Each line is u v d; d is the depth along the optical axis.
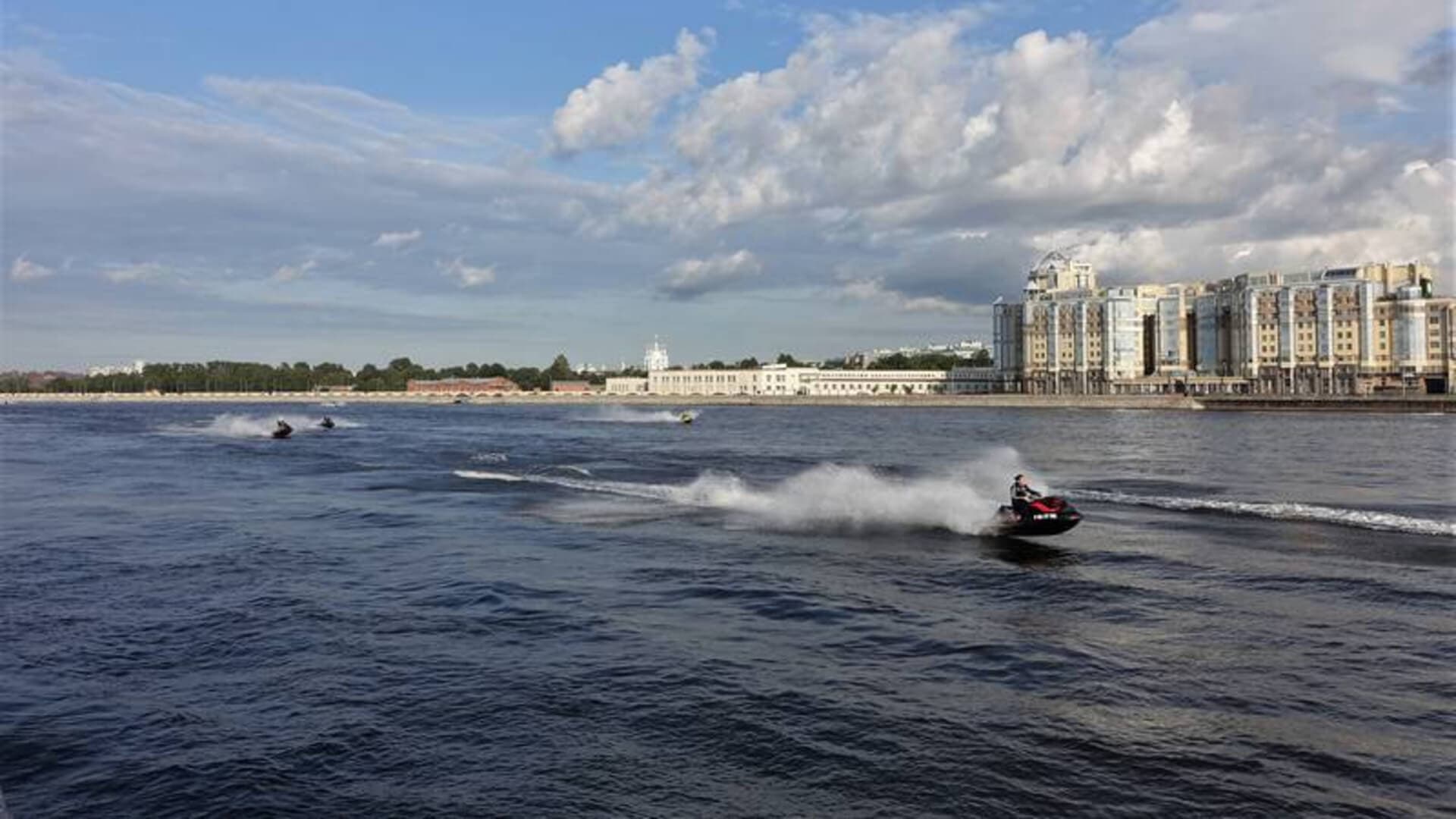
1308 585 27.61
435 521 42.03
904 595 26.98
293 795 14.45
